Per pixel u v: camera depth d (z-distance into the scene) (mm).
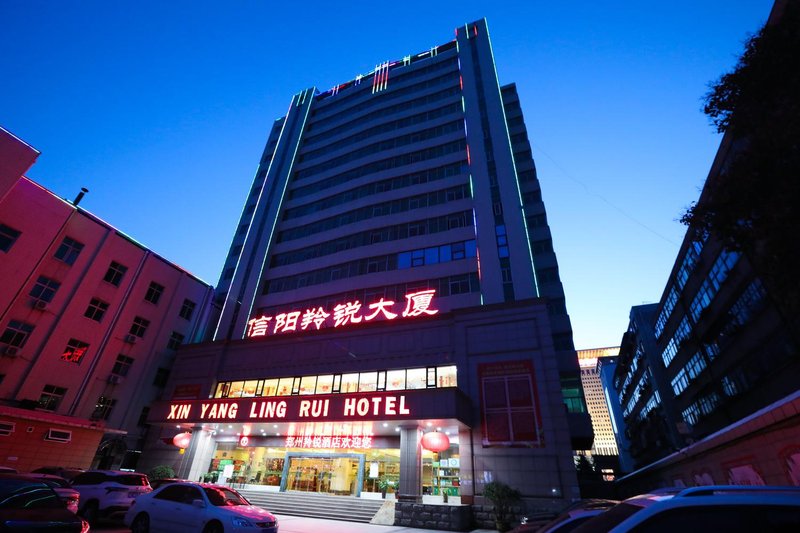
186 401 23922
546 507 16453
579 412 27250
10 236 22469
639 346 46625
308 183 44250
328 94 54750
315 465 22344
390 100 46688
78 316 25109
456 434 20125
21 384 21766
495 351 20969
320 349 25906
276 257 39281
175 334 31016
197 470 23047
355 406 19422
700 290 27828
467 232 31312
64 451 20312
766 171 7188
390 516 16844
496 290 27359
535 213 37875
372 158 41250
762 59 7367
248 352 28078
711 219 8234
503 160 34125
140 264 29484
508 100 47406
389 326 24672
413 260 31672
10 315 22109
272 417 21000
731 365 24688
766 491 2496
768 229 7191
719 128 8367
